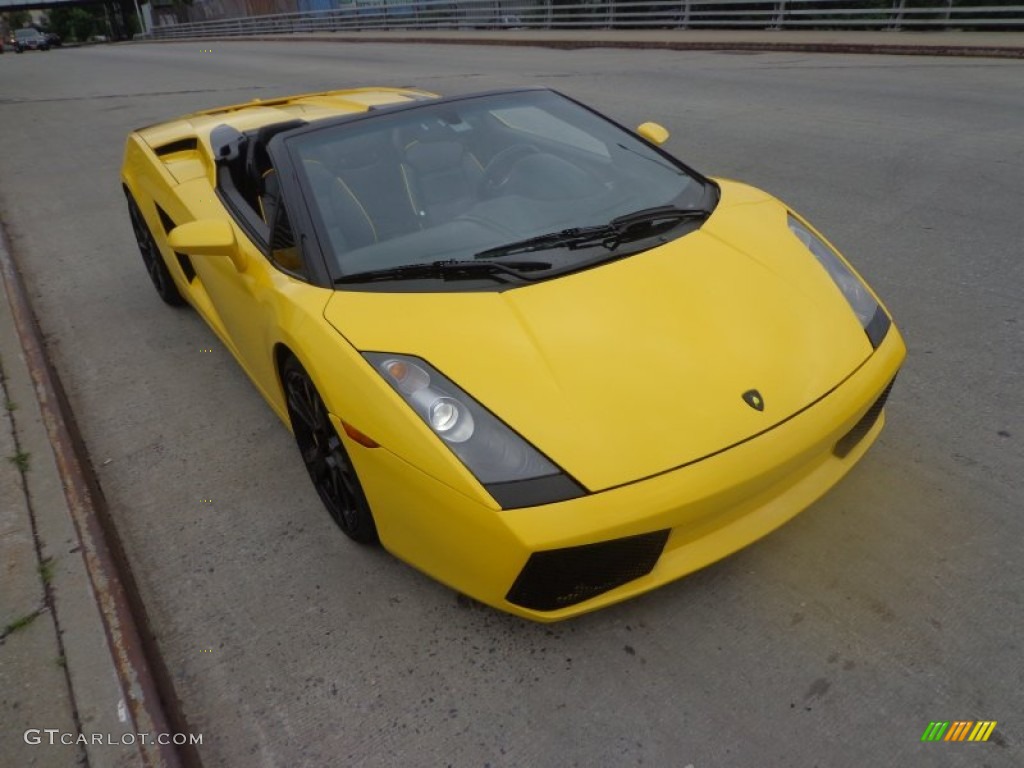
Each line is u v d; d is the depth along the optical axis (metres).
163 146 4.13
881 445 2.88
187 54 29.22
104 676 2.15
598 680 2.08
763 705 1.97
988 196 5.36
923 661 2.04
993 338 3.54
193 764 1.96
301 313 2.40
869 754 1.82
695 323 2.24
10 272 5.38
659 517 1.90
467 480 1.92
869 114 8.06
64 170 8.88
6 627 2.32
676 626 2.22
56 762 1.92
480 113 3.18
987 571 2.30
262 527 2.80
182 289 4.23
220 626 2.38
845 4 16.17
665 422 1.99
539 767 1.87
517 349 2.12
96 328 4.61
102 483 3.15
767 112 8.55
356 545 2.66
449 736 1.97
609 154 3.15
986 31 13.73
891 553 2.39
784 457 2.03
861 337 2.37
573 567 1.93
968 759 1.79
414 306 2.29
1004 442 2.85
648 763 1.85
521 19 24.66
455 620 2.31
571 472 1.90
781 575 2.36
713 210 2.85
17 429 3.36
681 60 14.26
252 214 3.18
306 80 15.68
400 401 2.07
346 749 1.96
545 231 2.67
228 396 3.72
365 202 2.72
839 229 5.00
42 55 44.25
